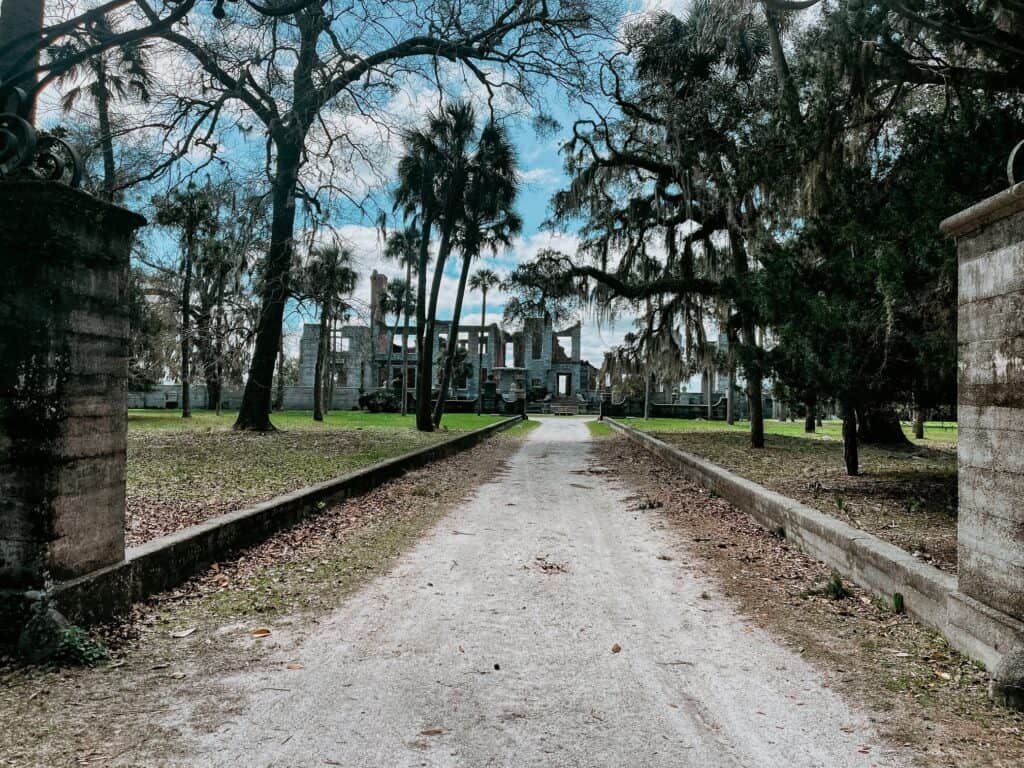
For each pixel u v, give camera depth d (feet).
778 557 20.90
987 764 8.73
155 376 97.19
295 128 45.44
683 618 14.88
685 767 8.62
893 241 25.67
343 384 200.44
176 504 25.23
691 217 52.31
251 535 20.58
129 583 14.17
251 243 47.96
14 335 12.13
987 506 11.84
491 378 208.13
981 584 12.02
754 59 49.57
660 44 51.49
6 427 12.06
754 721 9.96
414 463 44.55
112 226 13.69
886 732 9.62
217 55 41.45
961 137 23.97
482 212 85.66
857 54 26.94
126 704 10.17
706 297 64.39
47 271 12.16
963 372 12.58
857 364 28.78
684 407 165.68
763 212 47.50
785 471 39.96
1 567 11.98
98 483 13.29
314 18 41.73
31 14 19.02
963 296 12.59
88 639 11.98
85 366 12.87
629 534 24.49
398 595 16.39
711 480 35.81
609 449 67.00
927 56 27.71
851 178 29.68
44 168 12.94
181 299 58.59
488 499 33.06
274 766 8.45
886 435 58.59
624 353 72.69
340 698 10.53
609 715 10.10
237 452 45.75
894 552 16.12
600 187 64.08
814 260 31.45
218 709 10.06
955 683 11.26
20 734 9.10
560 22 49.44
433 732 9.45
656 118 55.06
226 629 13.69
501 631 13.87
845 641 13.39
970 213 12.02
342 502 29.30
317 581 17.49
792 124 31.55
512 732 9.50
